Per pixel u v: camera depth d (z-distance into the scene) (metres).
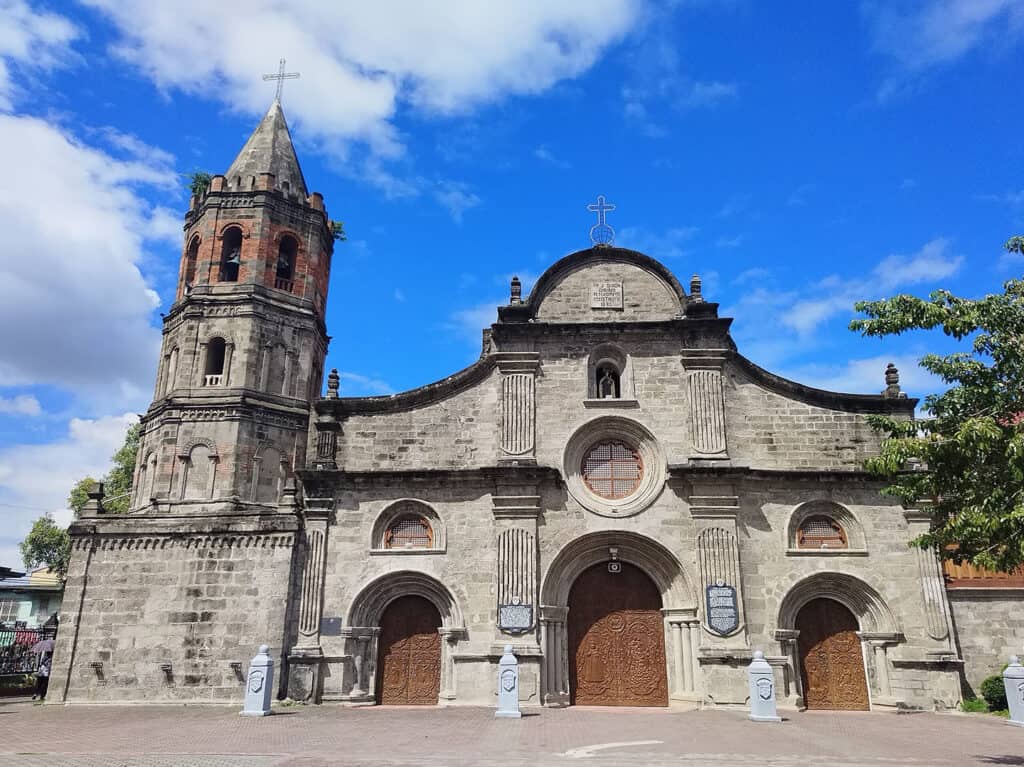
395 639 24.78
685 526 24.86
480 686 23.59
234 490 34.03
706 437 25.47
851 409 26.38
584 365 26.64
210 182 39.50
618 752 14.93
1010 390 15.96
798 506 25.05
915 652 23.66
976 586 24.98
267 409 35.88
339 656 24.00
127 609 25.17
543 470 24.88
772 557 24.56
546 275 27.83
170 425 35.06
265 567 25.36
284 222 39.28
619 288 27.75
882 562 24.53
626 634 24.73
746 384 26.55
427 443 26.28
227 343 36.38
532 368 26.48
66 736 17.28
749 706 22.62
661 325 26.67
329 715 21.30
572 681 24.36
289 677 23.91
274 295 37.81
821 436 26.03
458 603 24.30
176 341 37.09
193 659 24.66
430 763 13.52
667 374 26.44
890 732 18.53
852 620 24.64
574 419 26.08
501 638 23.66
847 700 23.83
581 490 25.44
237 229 38.53
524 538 24.47
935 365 16.77
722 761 14.00
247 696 21.50
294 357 37.69
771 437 26.00
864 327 16.91
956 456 15.73
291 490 26.70
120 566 25.56
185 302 37.22
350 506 25.56
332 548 25.16
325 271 41.25
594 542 25.00
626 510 25.05
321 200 40.88
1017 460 14.51
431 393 26.73
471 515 25.23
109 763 13.59
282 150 41.62
